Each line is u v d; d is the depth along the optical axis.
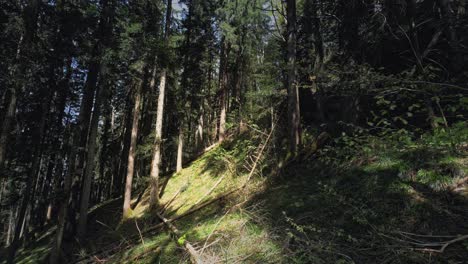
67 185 12.19
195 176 16.88
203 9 19.80
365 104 8.05
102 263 9.04
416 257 3.61
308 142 9.58
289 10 9.96
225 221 7.62
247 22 17.03
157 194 14.70
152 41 13.95
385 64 8.28
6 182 19.81
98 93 14.05
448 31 6.36
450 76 5.97
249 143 12.20
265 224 6.11
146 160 27.94
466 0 6.19
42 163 25.70
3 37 11.58
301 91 11.88
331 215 5.41
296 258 4.61
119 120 33.72
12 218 28.22
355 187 5.76
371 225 4.39
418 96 6.14
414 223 4.25
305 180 7.74
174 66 16.55
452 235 3.76
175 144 21.16
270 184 8.82
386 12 7.56
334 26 10.23
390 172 5.56
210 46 23.61
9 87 11.16
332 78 6.20
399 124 7.37
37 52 11.63
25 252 17.89
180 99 20.81
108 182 31.59
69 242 14.17
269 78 12.72
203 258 5.59
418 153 5.34
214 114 29.08
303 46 11.82
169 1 15.65
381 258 3.93
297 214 6.05
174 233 8.47
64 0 12.36
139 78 16.69
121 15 13.44
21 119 17.38
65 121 21.55
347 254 4.22
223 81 22.41
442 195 4.49
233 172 12.03
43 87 14.62
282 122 11.14
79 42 13.02
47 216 22.02
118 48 13.25
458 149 5.00
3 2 11.89
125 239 10.02
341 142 7.72
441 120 4.96
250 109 13.98
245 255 5.30
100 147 30.58
